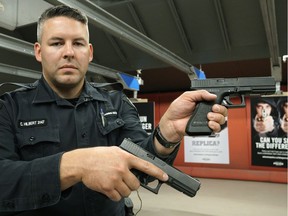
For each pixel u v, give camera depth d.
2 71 2.30
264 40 3.26
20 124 0.75
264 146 3.76
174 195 3.48
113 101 0.93
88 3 1.48
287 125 3.62
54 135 0.77
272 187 3.77
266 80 0.70
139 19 3.21
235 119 4.44
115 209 0.81
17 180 0.52
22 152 0.75
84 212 0.75
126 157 0.50
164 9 3.09
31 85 0.86
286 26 2.94
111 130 0.83
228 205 3.07
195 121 0.64
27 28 3.53
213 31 3.31
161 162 0.63
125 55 3.98
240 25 3.17
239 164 4.39
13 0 1.33
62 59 0.75
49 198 0.52
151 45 2.25
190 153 4.65
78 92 0.86
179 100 0.66
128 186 0.50
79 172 0.49
